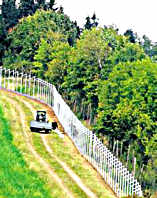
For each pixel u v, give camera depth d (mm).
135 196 43719
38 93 80125
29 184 40250
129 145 109750
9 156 45469
